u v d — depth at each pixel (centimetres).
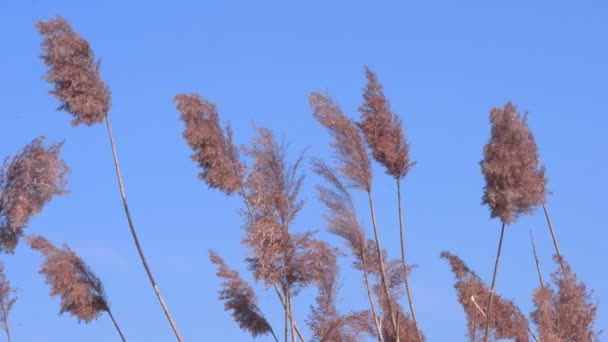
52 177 1764
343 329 1783
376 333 1803
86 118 1806
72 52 1805
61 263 1784
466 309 1831
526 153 1686
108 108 1828
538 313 1923
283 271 1742
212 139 1822
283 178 1778
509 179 1670
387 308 1822
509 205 1673
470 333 1827
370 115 1747
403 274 1808
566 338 1930
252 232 1728
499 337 1822
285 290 1762
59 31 1816
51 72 1802
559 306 1953
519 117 1712
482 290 1838
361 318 1797
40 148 1778
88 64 1822
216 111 1878
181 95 1869
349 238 1775
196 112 1859
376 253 1800
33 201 1755
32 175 1755
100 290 1819
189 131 1831
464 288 1836
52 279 1783
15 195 1745
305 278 1752
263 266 1728
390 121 1744
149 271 1788
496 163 1677
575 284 1977
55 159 1783
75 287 1784
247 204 1800
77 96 1794
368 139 1741
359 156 1739
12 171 1758
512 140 1689
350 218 1758
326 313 1794
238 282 1895
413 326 1806
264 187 1766
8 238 1767
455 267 1859
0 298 1944
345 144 1739
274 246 1723
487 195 1692
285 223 1766
